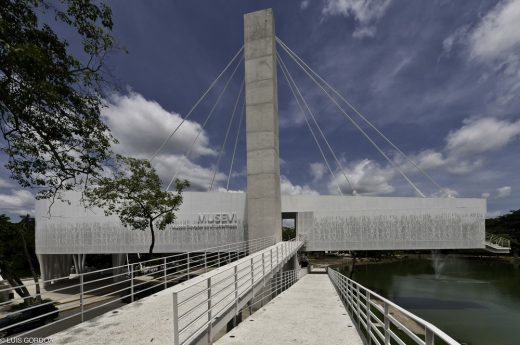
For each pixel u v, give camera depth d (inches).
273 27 1279.5
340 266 2847.0
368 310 245.8
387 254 3521.2
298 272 1067.9
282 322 301.9
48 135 301.6
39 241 1279.5
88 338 218.4
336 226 1299.2
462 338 874.8
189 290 380.2
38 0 256.7
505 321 1031.6
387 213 1274.6
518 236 3110.2
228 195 1301.7
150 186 841.5
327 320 309.9
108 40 307.0
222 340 246.7
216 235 1278.3
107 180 778.2
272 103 1196.5
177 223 1277.1
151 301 327.0
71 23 285.3
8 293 933.2
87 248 1245.1
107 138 343.6
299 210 1333.7
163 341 211.6
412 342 729.6
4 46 217.5
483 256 3169.3
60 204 1272.1
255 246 1011.9
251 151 1189.7
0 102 259.9
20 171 320.8
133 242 1248.2
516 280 1913.1
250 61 1245.7
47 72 260.7
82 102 305.6
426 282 1897.1
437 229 1246.9
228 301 317.4
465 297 1429.6
